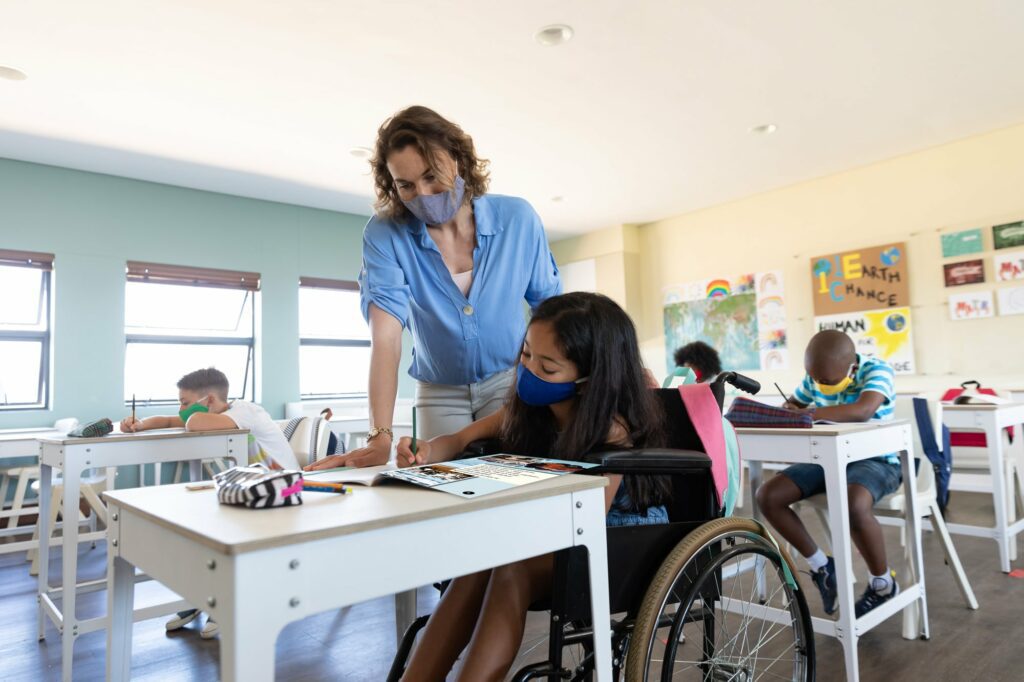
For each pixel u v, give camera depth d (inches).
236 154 181.2
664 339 263.4
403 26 120.9
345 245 243.4
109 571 36.5
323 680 73.6
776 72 143.6
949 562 90.0
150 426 116.9
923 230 196.9
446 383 62.3
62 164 186.1
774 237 230.7
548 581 40.9
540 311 45.5
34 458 173.3
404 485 35.5
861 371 94.1
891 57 138.6
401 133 49.4
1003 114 171.3
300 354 235.1
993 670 70.0
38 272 187.0
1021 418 116.0
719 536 42.0
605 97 152.8
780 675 66.9
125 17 115.5
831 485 66.6
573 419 44.8
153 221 202.2
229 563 23.4
